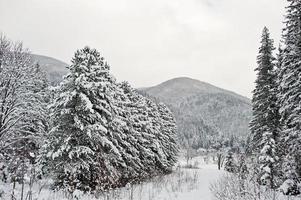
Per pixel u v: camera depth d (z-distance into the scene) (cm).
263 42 2656
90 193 1788
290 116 1808
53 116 1839
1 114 1909
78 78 1792
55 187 1720
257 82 2617
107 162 1978
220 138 17188
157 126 4309
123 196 1809
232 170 1439
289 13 1931
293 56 1853
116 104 2419
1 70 1961
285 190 1741
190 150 15175
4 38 2047
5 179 1555
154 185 2456
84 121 1806
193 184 2573
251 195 1094
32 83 2173
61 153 1705
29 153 935
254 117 2670
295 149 1833
